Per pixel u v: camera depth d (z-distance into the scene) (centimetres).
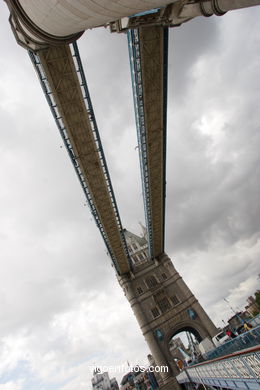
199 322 4800
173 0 742
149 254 5991
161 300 5262
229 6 1130
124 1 654
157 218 4997
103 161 3541
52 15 838
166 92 2948
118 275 5834
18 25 1247
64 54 2269
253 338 1388
